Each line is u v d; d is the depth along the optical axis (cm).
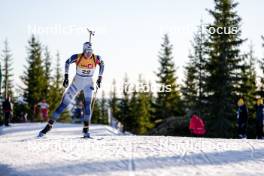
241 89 3334
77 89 1069
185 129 3262
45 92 5662
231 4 3409
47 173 581
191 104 4647
